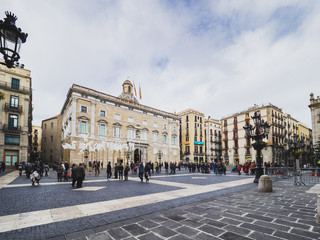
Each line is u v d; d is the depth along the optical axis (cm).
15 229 432
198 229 423
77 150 3058
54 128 5253
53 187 1107
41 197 799
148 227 439
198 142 5644
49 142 5362
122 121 3791
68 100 3575
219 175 2075
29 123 3988
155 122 4447
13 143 2861
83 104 3262
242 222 467
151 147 4241
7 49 441
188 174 2236
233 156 5206
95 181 1433
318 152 2627
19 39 470
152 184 1240
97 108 3447
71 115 3212
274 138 4500
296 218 495
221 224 454
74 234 401
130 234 398
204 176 1922
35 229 432
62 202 701
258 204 656
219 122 6331
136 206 635
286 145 4903
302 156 5675
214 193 887
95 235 395
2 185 1201
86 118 3238
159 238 377
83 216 526
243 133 5012
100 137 3394
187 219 493
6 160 2792
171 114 4869
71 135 3041
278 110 4862
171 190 982
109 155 3459
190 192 916
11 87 2912
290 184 1235
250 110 4919
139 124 4084
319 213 462
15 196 826
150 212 561
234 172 2706
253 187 1092
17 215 537
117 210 585
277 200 721
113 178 1666
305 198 757
